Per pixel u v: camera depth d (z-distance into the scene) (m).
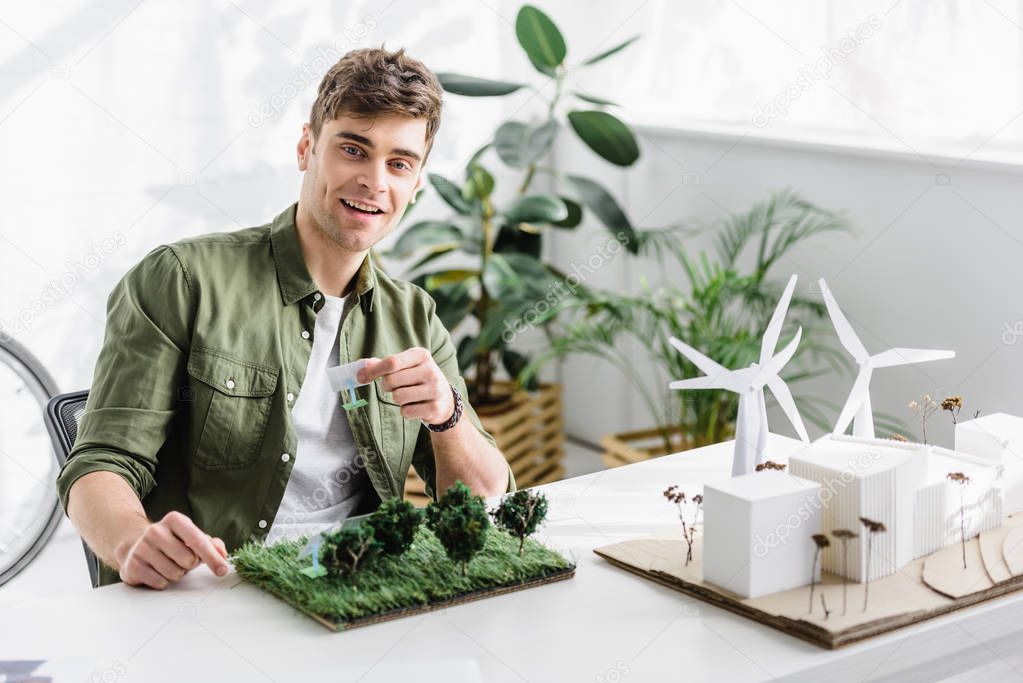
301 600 1.30
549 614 1.30
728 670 1.16
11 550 3.09
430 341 1.91
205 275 1.70
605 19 3.93
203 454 1.68
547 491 1.75
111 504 1.48
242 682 1.15
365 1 3.60
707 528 1.33
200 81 3.33
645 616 1.29
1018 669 1.32
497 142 3.43
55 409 1.82
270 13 3.42
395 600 1.29
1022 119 2.58
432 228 3.47
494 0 3.91
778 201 3.16
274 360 1.71
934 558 1.40
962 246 2.60
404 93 1.63
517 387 3.67
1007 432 1.58
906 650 1.23
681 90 3.71
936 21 2.76
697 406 3.06
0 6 3.05
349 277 1.79
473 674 1.16
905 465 1.36
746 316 3.30
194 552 1.38
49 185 3.17
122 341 1.65
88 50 3.17
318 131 1.69
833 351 2.99
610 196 3.57
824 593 1.30
